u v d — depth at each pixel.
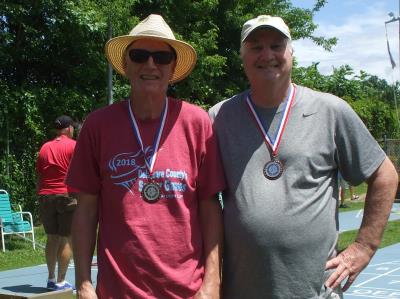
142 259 3.02
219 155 3.33
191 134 3.22
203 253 3.24
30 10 15.21
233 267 3.26
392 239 12.89
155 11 18.83
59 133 7.73
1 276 9.04
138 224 3.05
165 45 3.29
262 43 3.27
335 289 3.24
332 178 3.29
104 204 3.18
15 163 15.06
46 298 7.23
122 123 3.19
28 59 16.48
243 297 3.23
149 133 3.17
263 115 3.30
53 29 15.77
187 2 19.36
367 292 8.08
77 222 3.23
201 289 3.14
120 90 17.00
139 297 3.00
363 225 3.29
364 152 3.26
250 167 3.24
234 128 3.34
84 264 3.18
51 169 7.54
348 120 3.26
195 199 3.22
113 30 15.36
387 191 3.27
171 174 3.10
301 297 3.13
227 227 3.27
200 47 18.06
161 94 3.21
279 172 3.19
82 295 3.12
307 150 3.19
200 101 19.94
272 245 3.13
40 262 10.43
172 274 3.03
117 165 3.12
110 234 3.11
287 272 3.13
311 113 3.26
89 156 3.23
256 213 3.16
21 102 15.12
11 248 11.69
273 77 3.24
